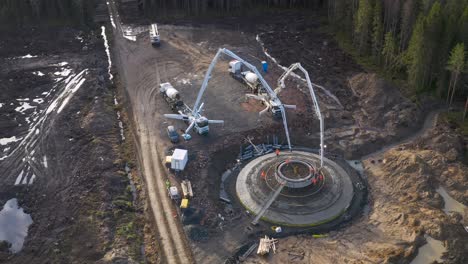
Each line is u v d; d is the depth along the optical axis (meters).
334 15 99.88
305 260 48.25
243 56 90.00
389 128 68.81
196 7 108.88
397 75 80.75
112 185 58.22
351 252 49.06
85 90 79.19
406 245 48.97
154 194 57.09
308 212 54.53
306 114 71.69
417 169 58.19
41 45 95.25
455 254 48.12
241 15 110.19
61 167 61.50
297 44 95.31
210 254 49.06
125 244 49.78
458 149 63.97
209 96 76.75
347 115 71.94
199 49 93.19
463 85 73.06
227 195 58.34
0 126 69.75
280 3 113.94
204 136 66.81
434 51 72.44
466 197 55.34
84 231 51.19
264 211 54.84
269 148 66.44
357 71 83.62
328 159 63.94
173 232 51.69
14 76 83.38
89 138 67.00
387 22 85.50
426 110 72.62
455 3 78.25
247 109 73.00
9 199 56.91
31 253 48.97
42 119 71.56
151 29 97.06
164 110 73.56
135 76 83.75
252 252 49.50
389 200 56.22
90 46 95.12
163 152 63.97
